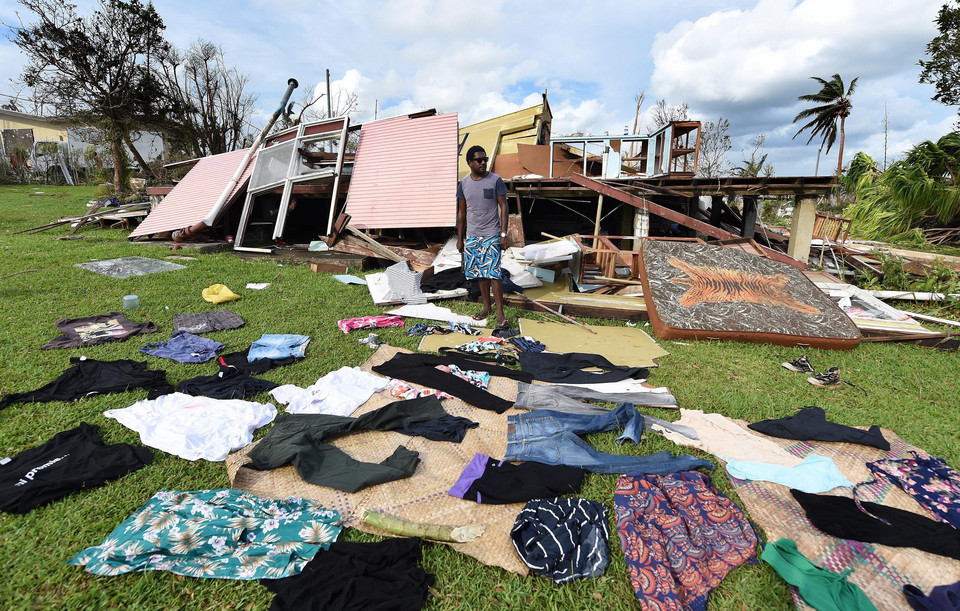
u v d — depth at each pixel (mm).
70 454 2766
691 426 3420
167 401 3439
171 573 2074
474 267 5418
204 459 2855
